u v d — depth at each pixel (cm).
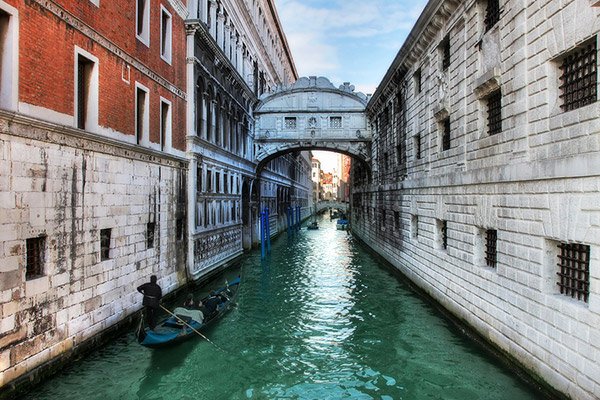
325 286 1823
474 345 1058
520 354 836
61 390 840
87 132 932
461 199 1148
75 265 905
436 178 1355
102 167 1015
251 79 2781
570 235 687
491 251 1021
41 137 803
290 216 4131
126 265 1129
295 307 1486
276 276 2056
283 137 2853
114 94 1083
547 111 757
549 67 751
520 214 838
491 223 964
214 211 1931
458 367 938
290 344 1123
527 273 811
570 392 682
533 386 791
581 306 671
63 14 876
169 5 1452
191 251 1608
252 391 866
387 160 2273
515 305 855
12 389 728
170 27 1461
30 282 774
